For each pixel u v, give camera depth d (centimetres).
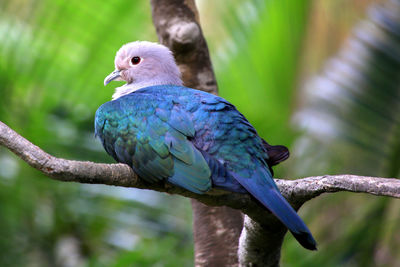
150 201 1258
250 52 1315
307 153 1268
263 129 1262
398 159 1226
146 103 843
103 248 1255
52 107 1241
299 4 1292
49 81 1238
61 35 1247
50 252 1252
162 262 1138
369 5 1427
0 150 1221
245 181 750
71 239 1266
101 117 871
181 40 990
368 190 705
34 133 1216
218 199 772
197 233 975
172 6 1012
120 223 1252
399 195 690
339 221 1242
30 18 1245
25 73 1221
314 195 746
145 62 1041
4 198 1222
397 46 1282
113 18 1255
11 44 1223
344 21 1508
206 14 1368
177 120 808
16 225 1235
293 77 1317
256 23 1306
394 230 1264
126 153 826
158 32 1038
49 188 1230
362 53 1302
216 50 1343
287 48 1309
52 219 1246
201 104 819
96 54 1258
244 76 1325
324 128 1273
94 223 1252
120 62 1063
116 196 1253
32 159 659
